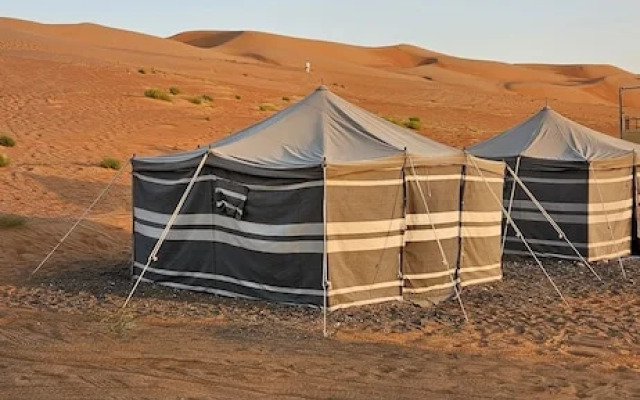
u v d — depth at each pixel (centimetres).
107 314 1017
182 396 696
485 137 3756
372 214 1088
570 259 1508
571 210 1508
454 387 734
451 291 1184
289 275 1075
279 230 1078
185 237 1186
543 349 880
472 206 1232
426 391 722
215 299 1120
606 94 10906
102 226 1722
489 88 9475
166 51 9175
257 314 1020
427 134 3778
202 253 1170
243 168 1099
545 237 1536
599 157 1512
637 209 1606
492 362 820
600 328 979
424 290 1148
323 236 1045
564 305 1110
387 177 1103
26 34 7494
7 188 2042
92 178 2259
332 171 1042
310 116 1210
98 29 10000
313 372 771
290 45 12688
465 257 1227
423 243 1149
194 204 1175
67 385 719
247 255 1114
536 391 729
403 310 1066
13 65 4288
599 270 1403
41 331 917
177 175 1192
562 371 795
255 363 798
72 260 1417
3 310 1028
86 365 781
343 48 13600
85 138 2830
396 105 5519
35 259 1407
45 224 1636
